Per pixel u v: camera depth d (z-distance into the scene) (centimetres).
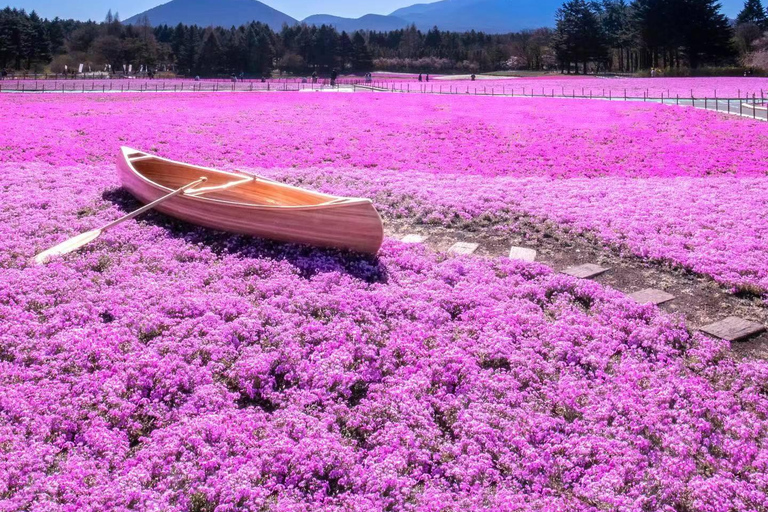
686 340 668
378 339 640
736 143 2031
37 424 487
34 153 1616
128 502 420
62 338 607
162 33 15962
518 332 663
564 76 8806
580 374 598
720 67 8181
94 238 823
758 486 455
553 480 469
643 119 2636
